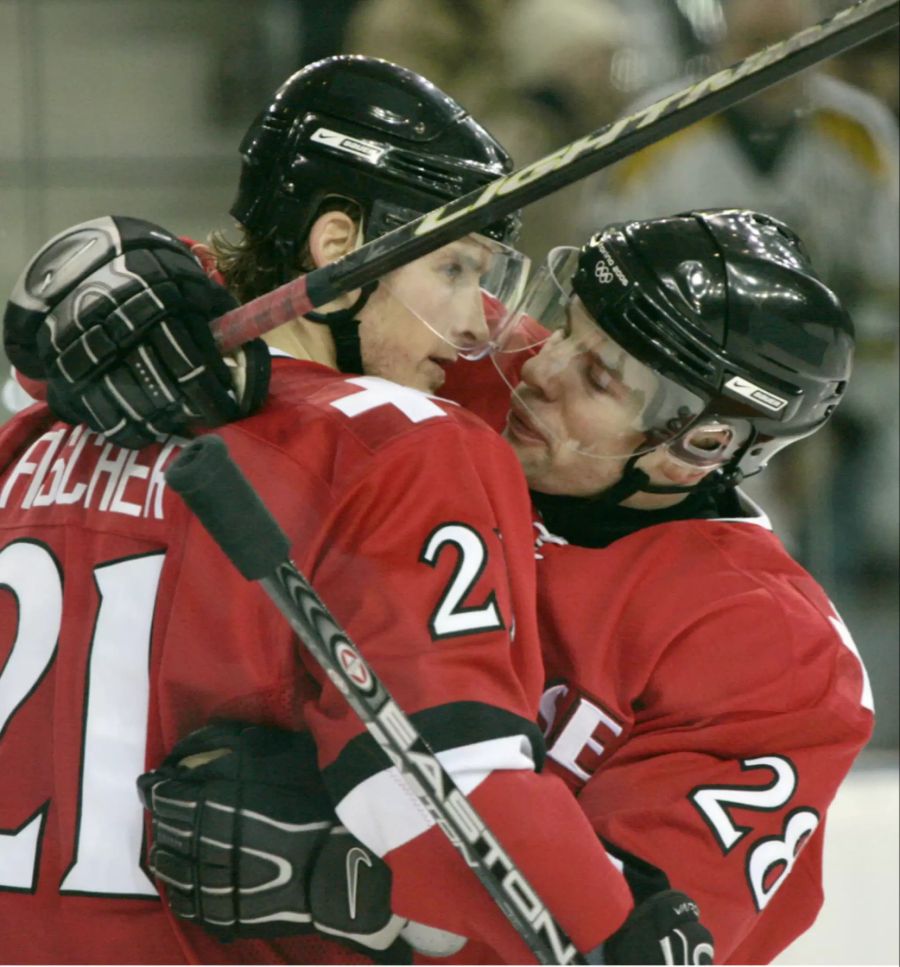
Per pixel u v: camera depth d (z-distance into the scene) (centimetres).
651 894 536
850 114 1142
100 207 1260
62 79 1248
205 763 495
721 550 638
